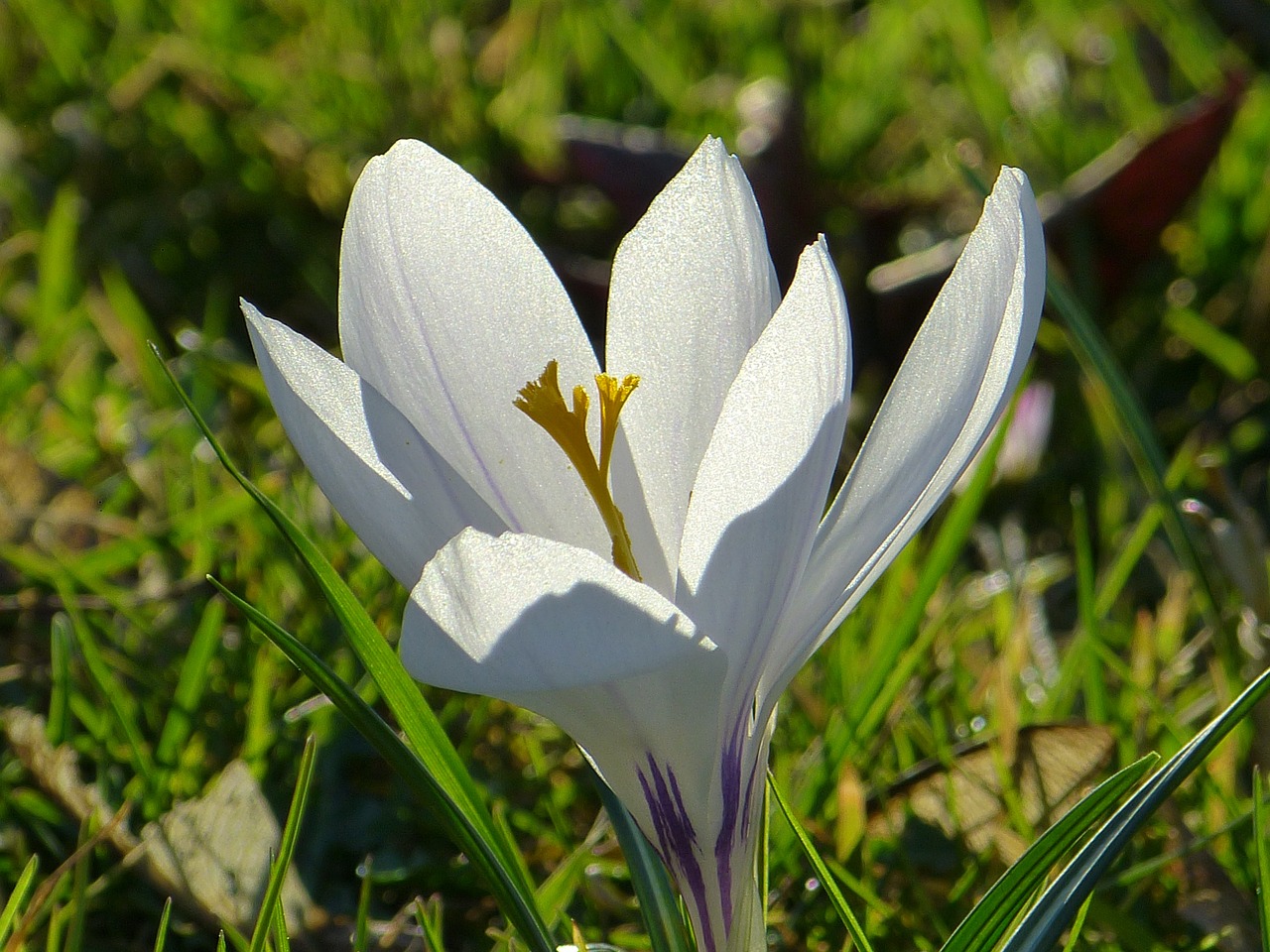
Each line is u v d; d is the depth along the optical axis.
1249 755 0.33
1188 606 0.38
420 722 0.28
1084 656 0.34
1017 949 0.27
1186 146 0.48
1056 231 0.49
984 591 0.38
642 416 0.28
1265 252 0.49
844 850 0.32
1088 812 0.27
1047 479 0.45
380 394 0.27
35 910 0.30
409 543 0.27
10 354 0.48
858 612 0.36
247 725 0.34
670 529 0.28
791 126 0.54
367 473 0.27
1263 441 0.47
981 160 0.57
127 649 0.36
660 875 0.28
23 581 0.38
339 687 0.27
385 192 0.28
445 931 0.33
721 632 0.26
